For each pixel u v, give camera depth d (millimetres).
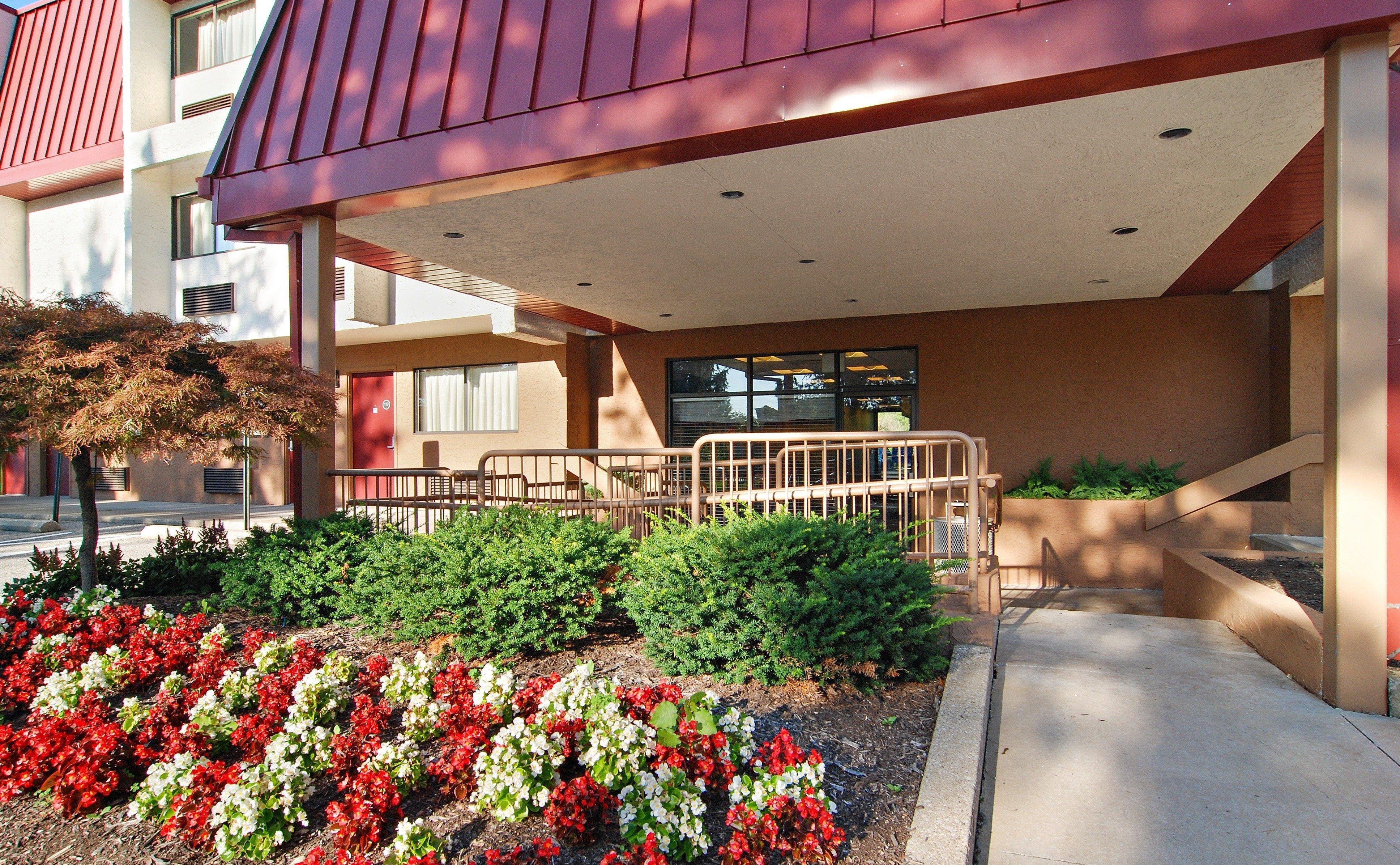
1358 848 2668
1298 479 8172
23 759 2936
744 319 10938
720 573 3865
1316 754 3328
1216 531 8477
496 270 8148
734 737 2945
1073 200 5961
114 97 14680
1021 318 9891
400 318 11516
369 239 7152
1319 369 8141
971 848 2609
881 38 4453
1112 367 9492
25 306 4996
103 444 4547
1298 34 3688
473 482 12609
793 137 4871
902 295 9297
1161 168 5336
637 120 5039
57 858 2602
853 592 3729
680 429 11984
